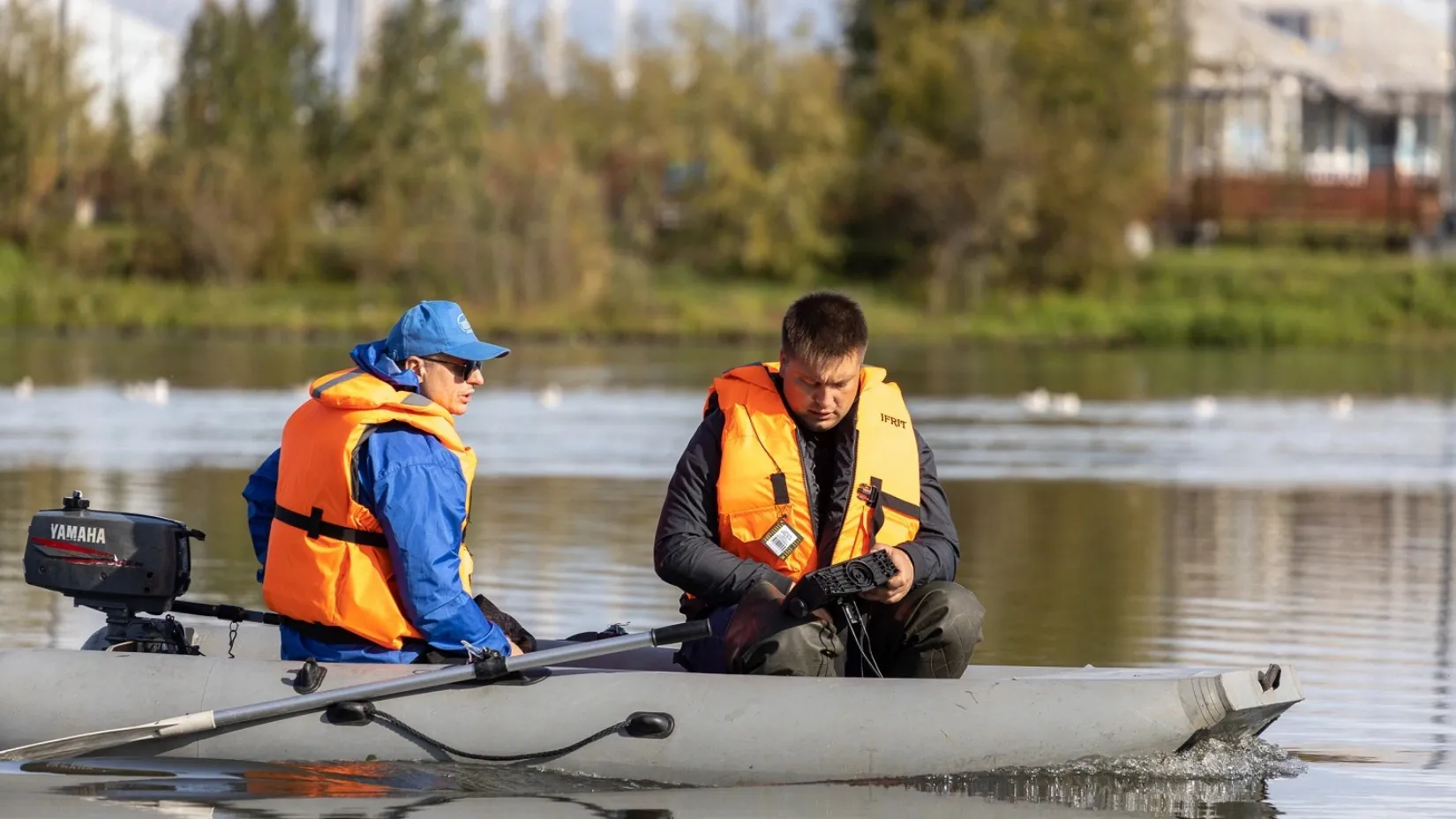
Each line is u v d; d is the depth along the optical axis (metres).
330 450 12.95
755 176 118.62
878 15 129.25
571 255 105.88
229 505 29.88
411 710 12.89
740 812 12.07
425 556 12.78
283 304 105.19
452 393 13.47
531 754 12.74
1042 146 114.12
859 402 13.08
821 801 12.33
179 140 117.31
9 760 12.95
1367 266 114.38
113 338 90.69
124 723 13.02
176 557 13.80
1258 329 103.50
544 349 90.31
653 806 12.19
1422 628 20.48
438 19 129.12
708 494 13.14
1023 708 12.67
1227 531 29.33
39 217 112.81
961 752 12.57
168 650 13.96
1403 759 14.03
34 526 13.95
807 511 12.95
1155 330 104.50
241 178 111.81
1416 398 65.44
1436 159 145.00
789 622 12.80
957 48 120.94
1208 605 22.06
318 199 125.06
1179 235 126.62
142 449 39.62
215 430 44.72
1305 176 126.00
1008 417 53.72
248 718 12.78
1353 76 140.62
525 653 13.18
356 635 13.15
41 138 112.50
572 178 108.06
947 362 84.88
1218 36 135.25
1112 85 121.38
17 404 52.25
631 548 25.89
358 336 95.19
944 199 113.44
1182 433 49.00
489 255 105.56
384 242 107.81
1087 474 38.00
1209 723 12.64
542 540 26.69
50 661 13.37
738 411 13.09
